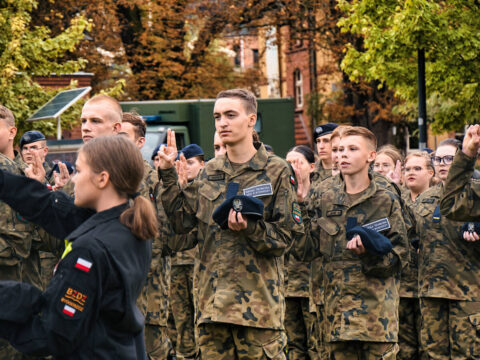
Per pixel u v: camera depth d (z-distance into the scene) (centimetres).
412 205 779
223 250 531
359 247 586
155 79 2672
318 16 2764
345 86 2781
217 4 2664
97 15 2634
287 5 2639
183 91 2700
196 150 875
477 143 533
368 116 2788
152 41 2655
